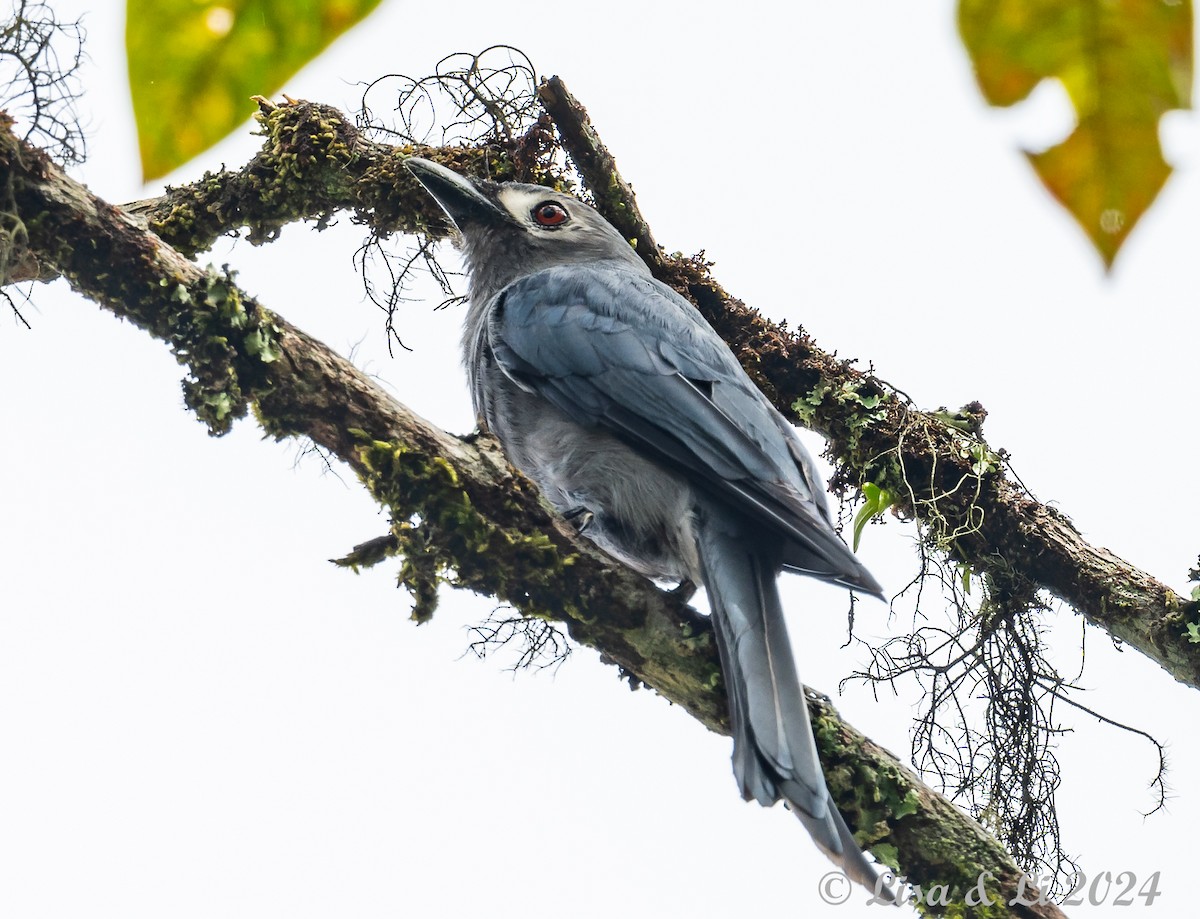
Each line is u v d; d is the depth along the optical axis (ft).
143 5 8.88
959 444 36.40
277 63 9.09
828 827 24.25
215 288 26.99
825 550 28.81
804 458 34.04
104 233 26.66
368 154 38.52
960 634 34.88
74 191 26.73
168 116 9.10
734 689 26.63
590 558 27.96
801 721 25.77
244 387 27.12
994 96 8.16
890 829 26.86
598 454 34.01
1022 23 8.00
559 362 34.73
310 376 27.32
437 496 27.25
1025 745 33.91
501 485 27.76
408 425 27.68
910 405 37.55
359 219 39.17
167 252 27.12
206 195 38.65
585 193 40.88
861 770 27.07
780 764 25.03
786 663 27.07
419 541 27.27
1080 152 8.11
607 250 39.34
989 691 34.42
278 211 38.75
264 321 27.20
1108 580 34.01
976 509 35.29
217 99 9.10
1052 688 34.19
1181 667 32.94
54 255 26.63
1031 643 34.55
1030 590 34.76
